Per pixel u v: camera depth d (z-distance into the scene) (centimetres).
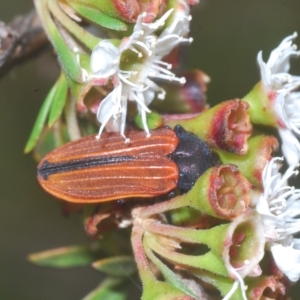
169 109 17
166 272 16
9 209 25
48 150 17
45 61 18
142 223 16
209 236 15
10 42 17
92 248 18
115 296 17
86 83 16
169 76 16
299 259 16
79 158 16
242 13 24
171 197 16
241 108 16
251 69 24
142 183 16
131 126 16
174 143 16
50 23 16
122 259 17
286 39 16
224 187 15
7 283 25
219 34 24
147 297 15
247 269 15
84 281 25
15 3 22
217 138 16
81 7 16
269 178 16
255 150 16
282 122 16
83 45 16
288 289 16
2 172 24
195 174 16
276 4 24
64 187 16
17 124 23
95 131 17
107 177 16
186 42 16
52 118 16
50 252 17
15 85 22
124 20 16
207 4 24
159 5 16
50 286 25
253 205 16
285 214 16
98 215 16
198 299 15
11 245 25
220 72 23
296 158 16
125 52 16
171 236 16
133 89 16
